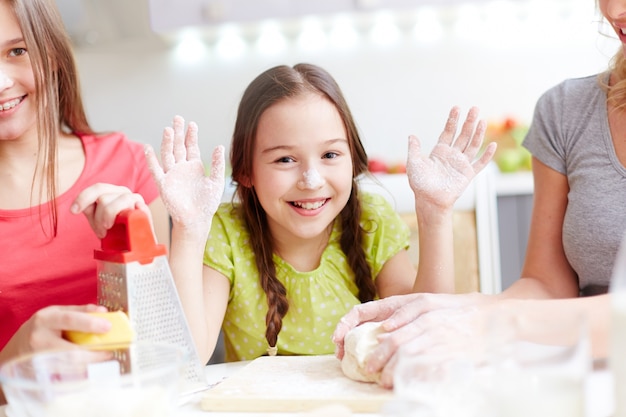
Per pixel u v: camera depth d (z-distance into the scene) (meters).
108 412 0.61
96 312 0.81
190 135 1.12
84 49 2.85
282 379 0.92
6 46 1.16
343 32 2.95
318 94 1.25
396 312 0.96
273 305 1.29
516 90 2.91
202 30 2.79
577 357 0.58
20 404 0.67
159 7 2.70
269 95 1.25
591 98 1.29
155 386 0.64
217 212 1.38
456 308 0.95
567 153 1.30
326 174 1.24
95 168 1.39
